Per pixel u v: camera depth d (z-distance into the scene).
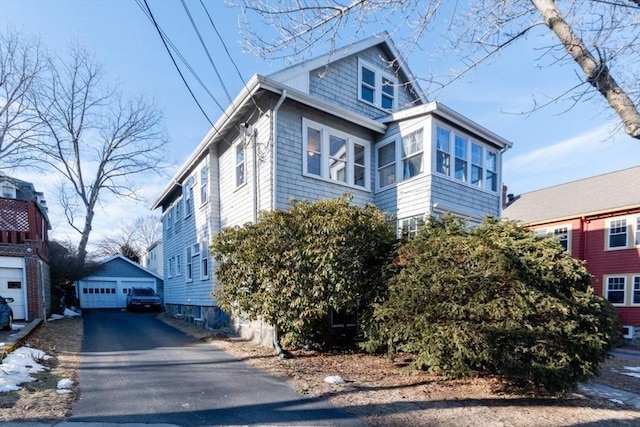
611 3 3.44
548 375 4.56
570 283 5.13
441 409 4.29
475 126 10.58
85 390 4.68
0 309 8.46
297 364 6.32
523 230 5.70
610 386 6.70
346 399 4.52
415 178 9.76
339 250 6.44
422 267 5.46
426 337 4.98
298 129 9.25
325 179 9.66
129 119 21.70
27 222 11.08
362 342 6.51
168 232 18.31
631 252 16.75
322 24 4.25
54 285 16.36
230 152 11.01
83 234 20.39
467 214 10.45
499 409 4.38
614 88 3.17
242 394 4.64
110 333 10.36
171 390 4.77
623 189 18.33
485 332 4.73
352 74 11.12
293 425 3.71
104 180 21.55
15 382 4.74
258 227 6.89
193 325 12.34
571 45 3.30
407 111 9.96
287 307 6.54
